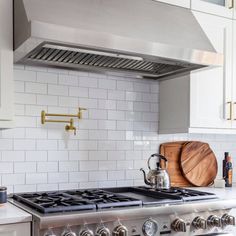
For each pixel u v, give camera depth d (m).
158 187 2.36
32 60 2.18
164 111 2.73
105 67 2.41
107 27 1.92
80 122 2.48
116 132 2.61
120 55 2.06
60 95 2.42
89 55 2.14
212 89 2.56
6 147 2.24
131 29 2.00
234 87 2.65
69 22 1.82
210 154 2.92
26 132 2.30
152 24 2.12
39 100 2.35
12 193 2.23
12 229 1.57
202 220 1.95
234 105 2.65
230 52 2.64
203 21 2.51
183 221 1.87
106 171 2.56
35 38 1.72
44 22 1.72
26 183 2.29
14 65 2.28
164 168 2.61
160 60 2.18
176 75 2.56
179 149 2.81
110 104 2.60
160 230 1.84
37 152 2.33
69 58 2.20
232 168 3.14
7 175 2.23
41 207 1.68
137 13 2.13
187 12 2.41
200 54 2.17
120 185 2.61
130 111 2.68
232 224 2.07
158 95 2.80
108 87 2.60
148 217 1.81
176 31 2.19
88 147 2.50
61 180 2.40
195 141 2.89
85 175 2.48
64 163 2.41
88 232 1.62
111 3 2.08
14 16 1.94
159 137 2.79
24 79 2.31
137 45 1.96
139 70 2.51
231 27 2.65
